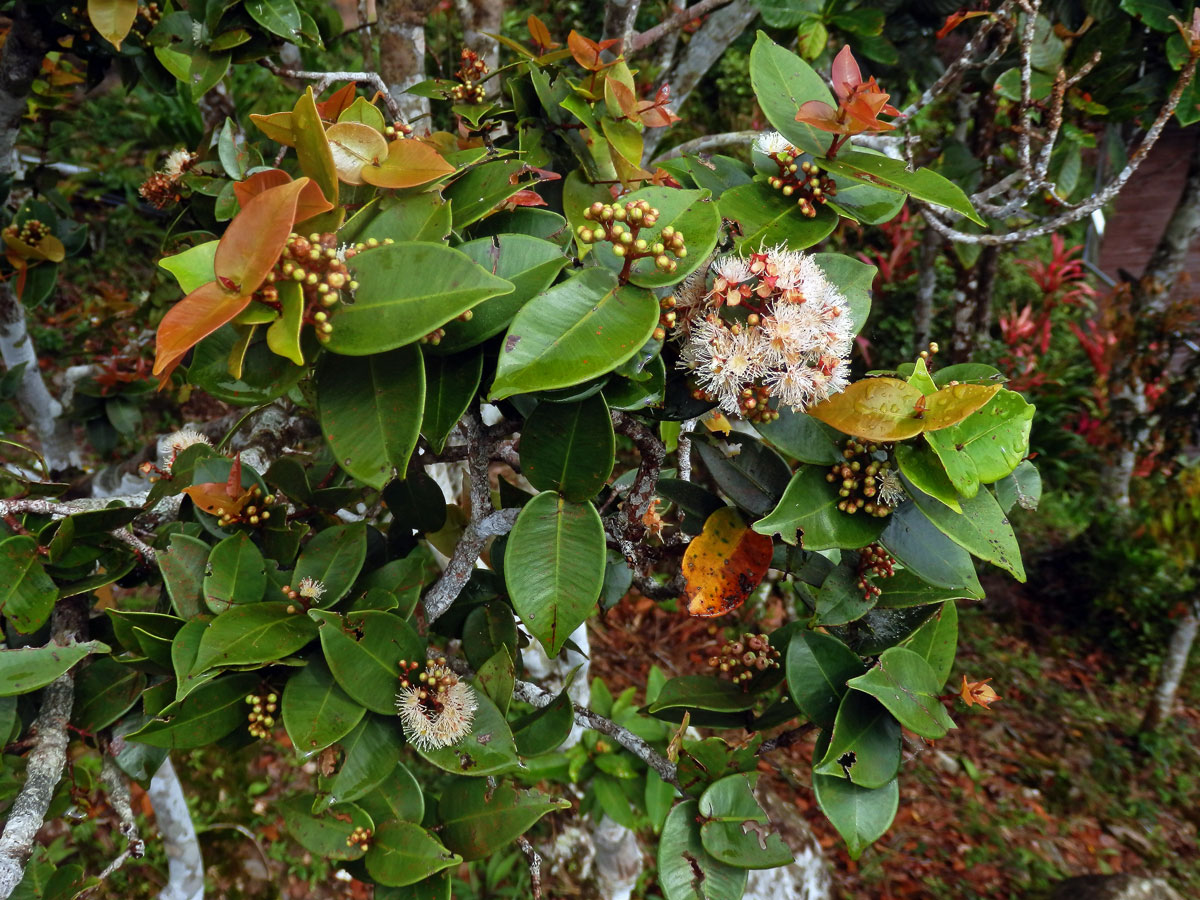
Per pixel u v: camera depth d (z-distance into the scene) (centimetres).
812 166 57
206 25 78
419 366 47
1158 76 124
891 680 55
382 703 56
